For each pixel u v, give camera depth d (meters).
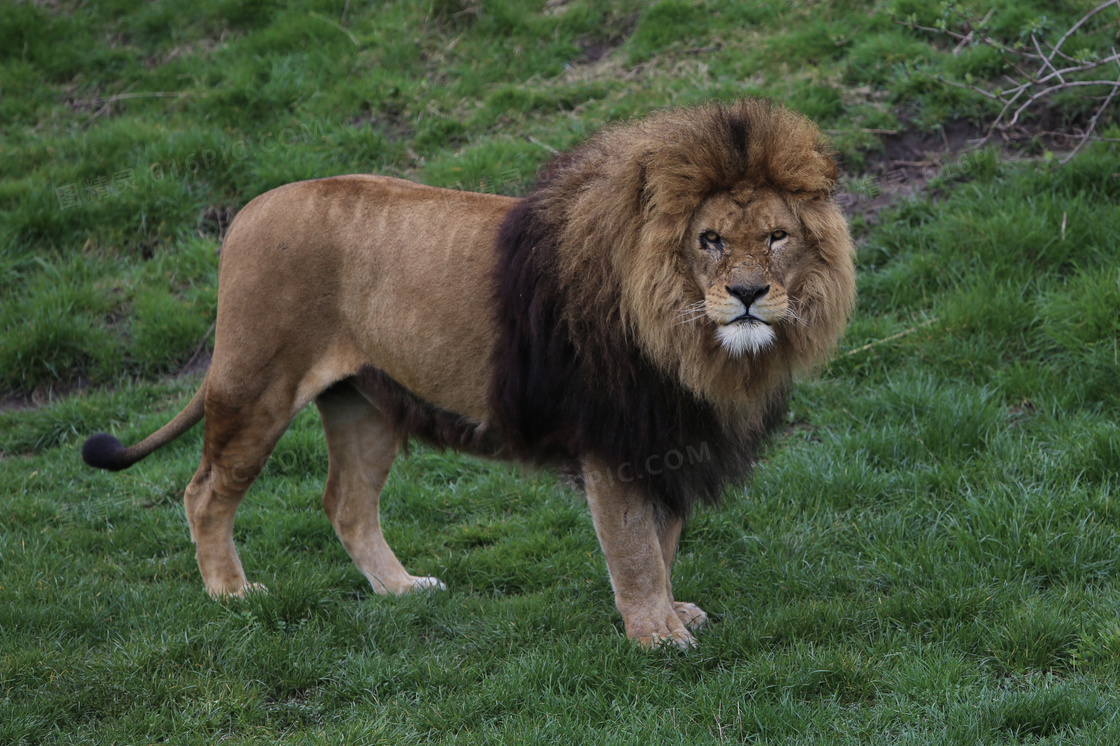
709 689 7.61
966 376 12.20
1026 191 14.19
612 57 19.47
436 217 8.95
